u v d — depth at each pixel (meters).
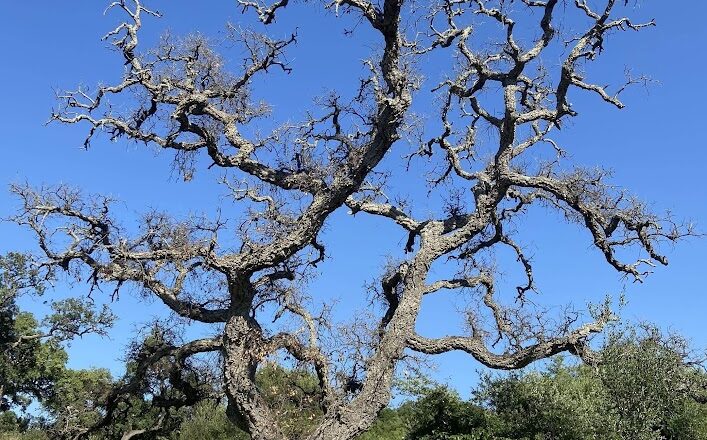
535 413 21.75
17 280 41.28
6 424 51.72
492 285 20.05
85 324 49.59
